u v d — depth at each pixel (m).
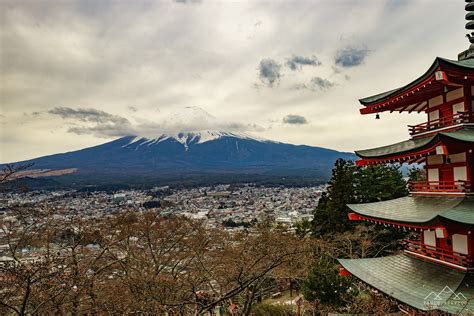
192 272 25.08
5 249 17.98
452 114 14.21
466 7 15.16
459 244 13.47
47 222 17.70
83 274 15.73
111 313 15.98
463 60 14.75
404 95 14.93
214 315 23.28
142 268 25.11
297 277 25.47
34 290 13.29
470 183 13.22
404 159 14.80
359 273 15.57
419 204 14.92
